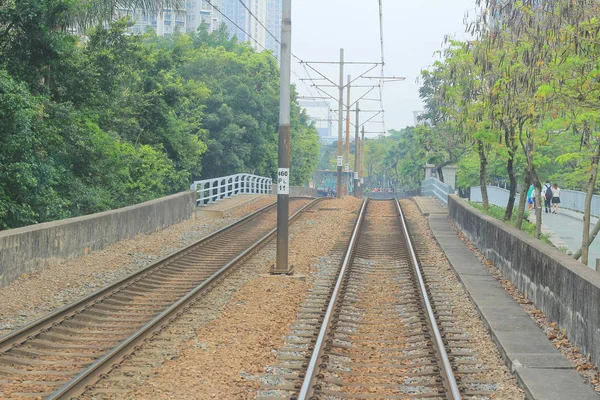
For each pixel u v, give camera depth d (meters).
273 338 11.10
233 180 41.06
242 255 19.61
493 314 12.74
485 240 20.86
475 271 17.95
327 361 9.79
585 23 14.00
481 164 30.88
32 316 12.60
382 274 18.02
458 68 21.25
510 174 26.77
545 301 12.84
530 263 14.37
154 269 17.22
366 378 9.22
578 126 17.64
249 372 9.26
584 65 14.40
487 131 21.69
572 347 10.76
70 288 15.26
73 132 23.95
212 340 10.92
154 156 33.16
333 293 14.25
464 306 14.02
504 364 10.01
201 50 65.19
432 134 54.25
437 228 28.77
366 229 28.34
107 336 11.20
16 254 15.49
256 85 64.56
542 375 9.01
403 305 14.15
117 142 28.06
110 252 20.25
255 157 62.66
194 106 51.47
